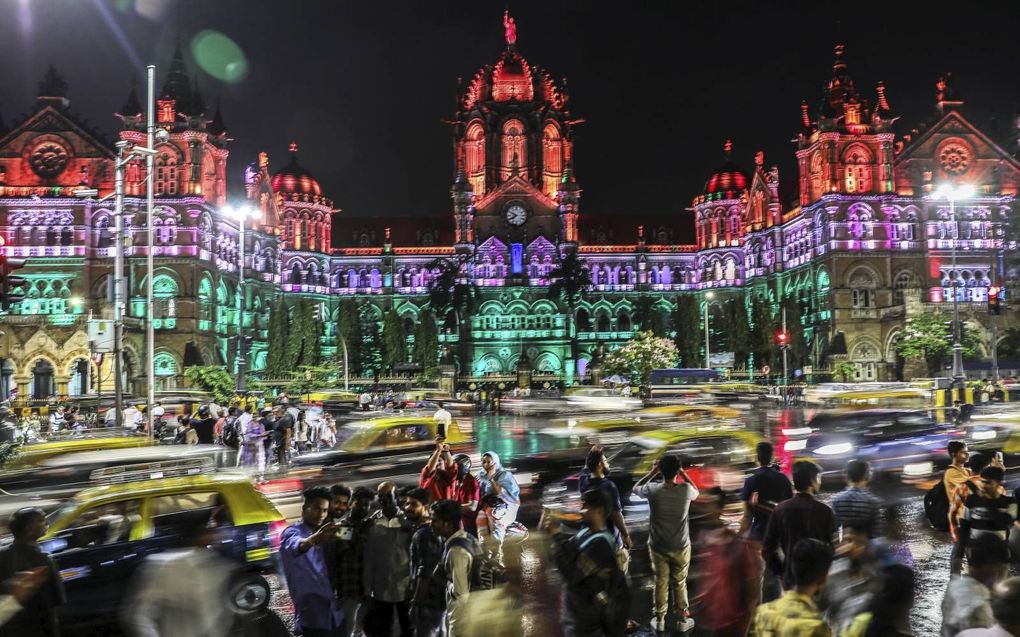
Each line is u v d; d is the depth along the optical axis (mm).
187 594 9258
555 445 27188
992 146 113188
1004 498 13430
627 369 110750
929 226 111125
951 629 9102
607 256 145000
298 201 137875
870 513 11961
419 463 27016
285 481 25797
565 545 10375
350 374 127500
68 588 13391
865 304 109750
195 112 104750
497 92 152625
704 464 21156
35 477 19109
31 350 85625
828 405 50125
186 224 102438
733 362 120250
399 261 142625
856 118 112312
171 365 100250
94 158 104875
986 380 75688
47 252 102375
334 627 11633
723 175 144750
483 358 137625
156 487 14688
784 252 126688
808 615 8047
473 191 142875
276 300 130125
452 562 10734
